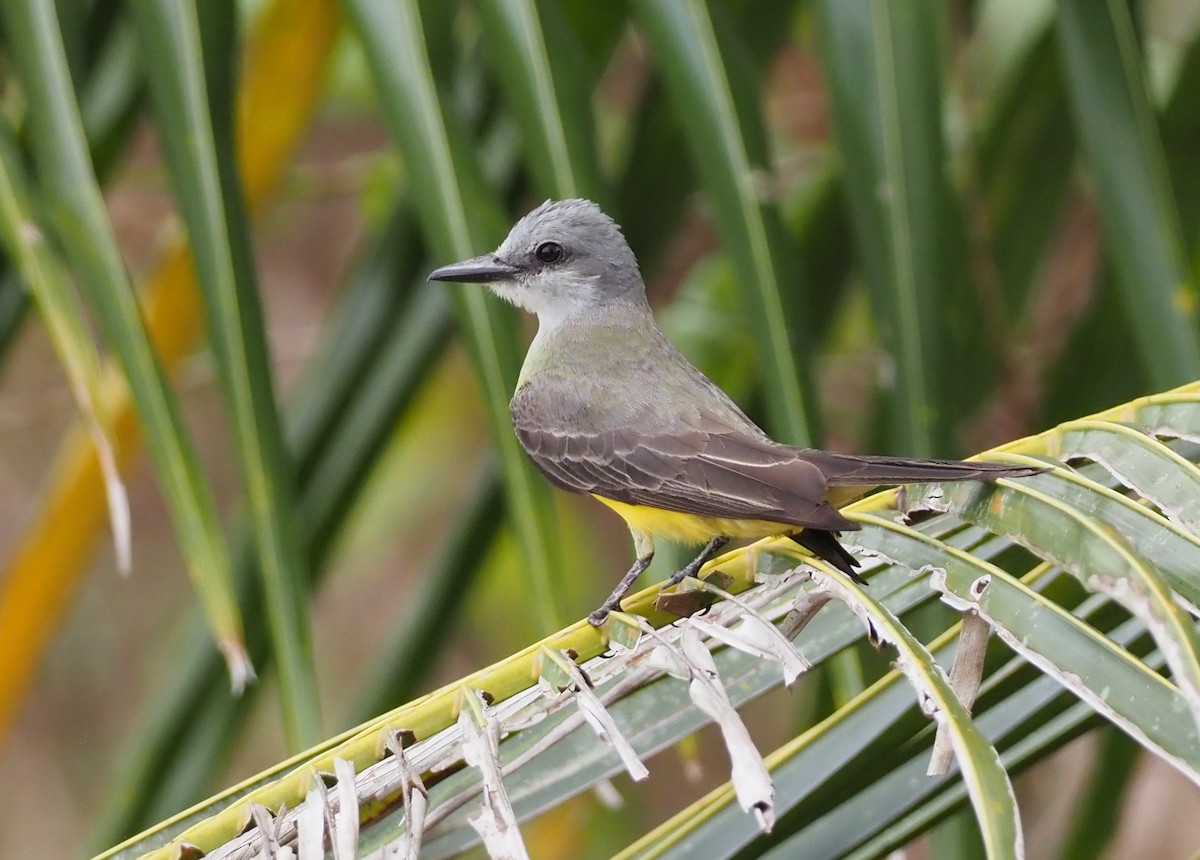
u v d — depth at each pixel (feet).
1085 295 41.09
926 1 25.93
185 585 68.64
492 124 33.22
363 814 21.15
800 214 40.52
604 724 19.45
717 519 29.45
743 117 25.38
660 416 31.24
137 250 54.44
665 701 21.80
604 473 31.30
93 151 31.09
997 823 16.37
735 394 40.91
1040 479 20.99
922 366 25.30
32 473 65.72
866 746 21.34
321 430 32.22
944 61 26.63
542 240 34.63
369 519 60.90
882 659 30.14
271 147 37.04
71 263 23.04
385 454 36.70
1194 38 33.63
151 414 22.70
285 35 36.42
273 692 48.37
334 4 36.32
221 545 22.66
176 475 22.58
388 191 42.04
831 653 22.40
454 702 21.22
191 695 31.60
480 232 24.93
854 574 22.91
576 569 56.65
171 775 31.37
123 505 22.66
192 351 41.63
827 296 35.47
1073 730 22.36
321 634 67.46
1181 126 33.24
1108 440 21.57
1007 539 23.53
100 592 68.08
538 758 21.24
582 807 48.16
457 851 21.06
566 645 23.50
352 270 41.73
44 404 60.18
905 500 25.13
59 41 23.40
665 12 25.61
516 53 25.64
